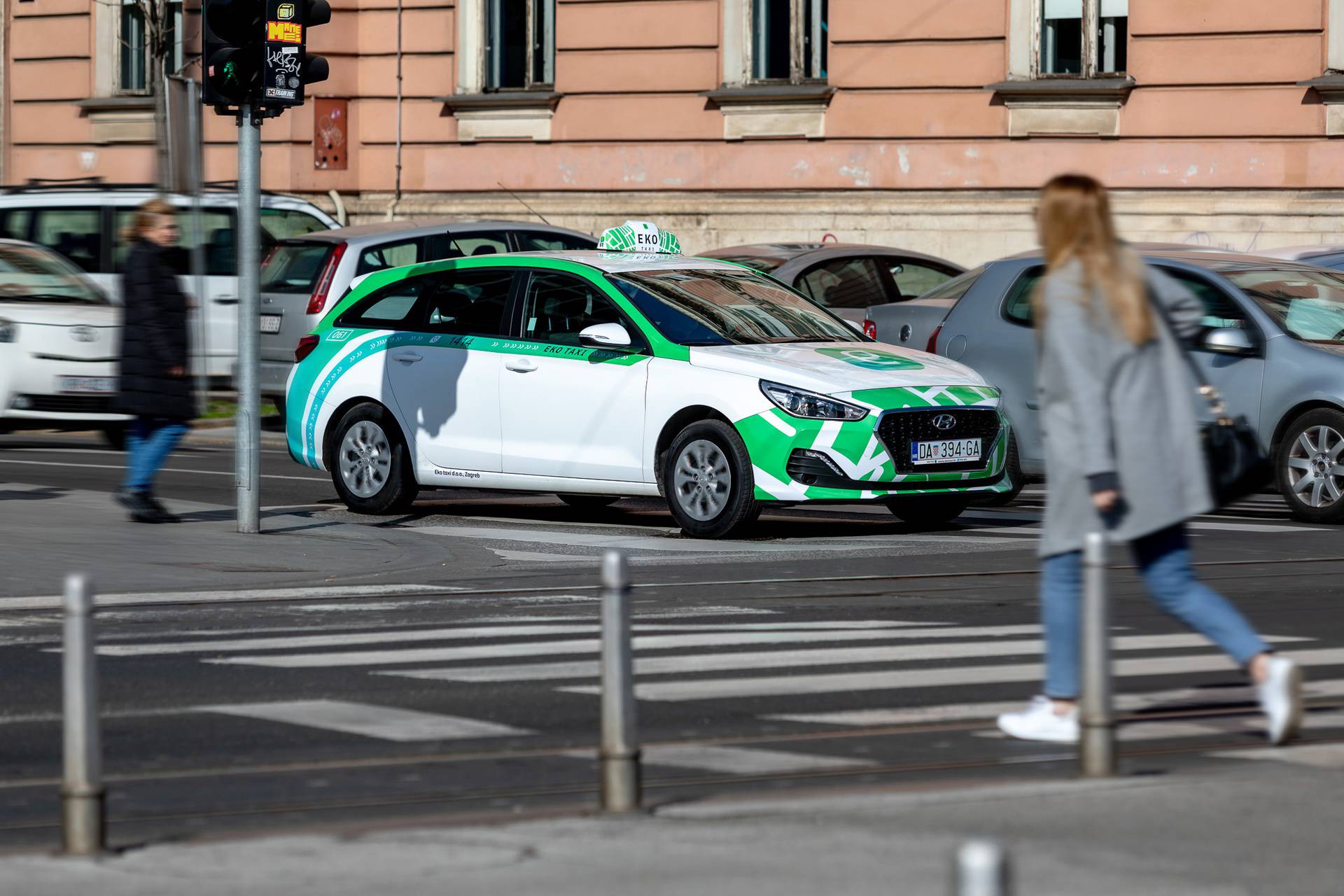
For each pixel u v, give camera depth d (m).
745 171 44.66
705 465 21.06
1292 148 39.66
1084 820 9.09
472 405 22.91
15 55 52.22
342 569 18.98
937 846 8.62
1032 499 25.56
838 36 43.41
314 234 33.81
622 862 8.43
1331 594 16.89
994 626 15.31
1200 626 10.88
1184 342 11.00
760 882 8.05
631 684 9.43
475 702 12.59
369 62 48.56
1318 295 23.50
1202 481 10.70
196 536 21.03
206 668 13.83
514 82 47.69
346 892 8.04
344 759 11.02
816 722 11.81
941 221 42.66
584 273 22.55
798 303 23.05
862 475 20.31
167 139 32.38
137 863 8.59
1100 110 41.22
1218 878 8.15
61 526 21.52
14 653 14.61
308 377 24.45
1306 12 39.34
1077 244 10.66
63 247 36.94
